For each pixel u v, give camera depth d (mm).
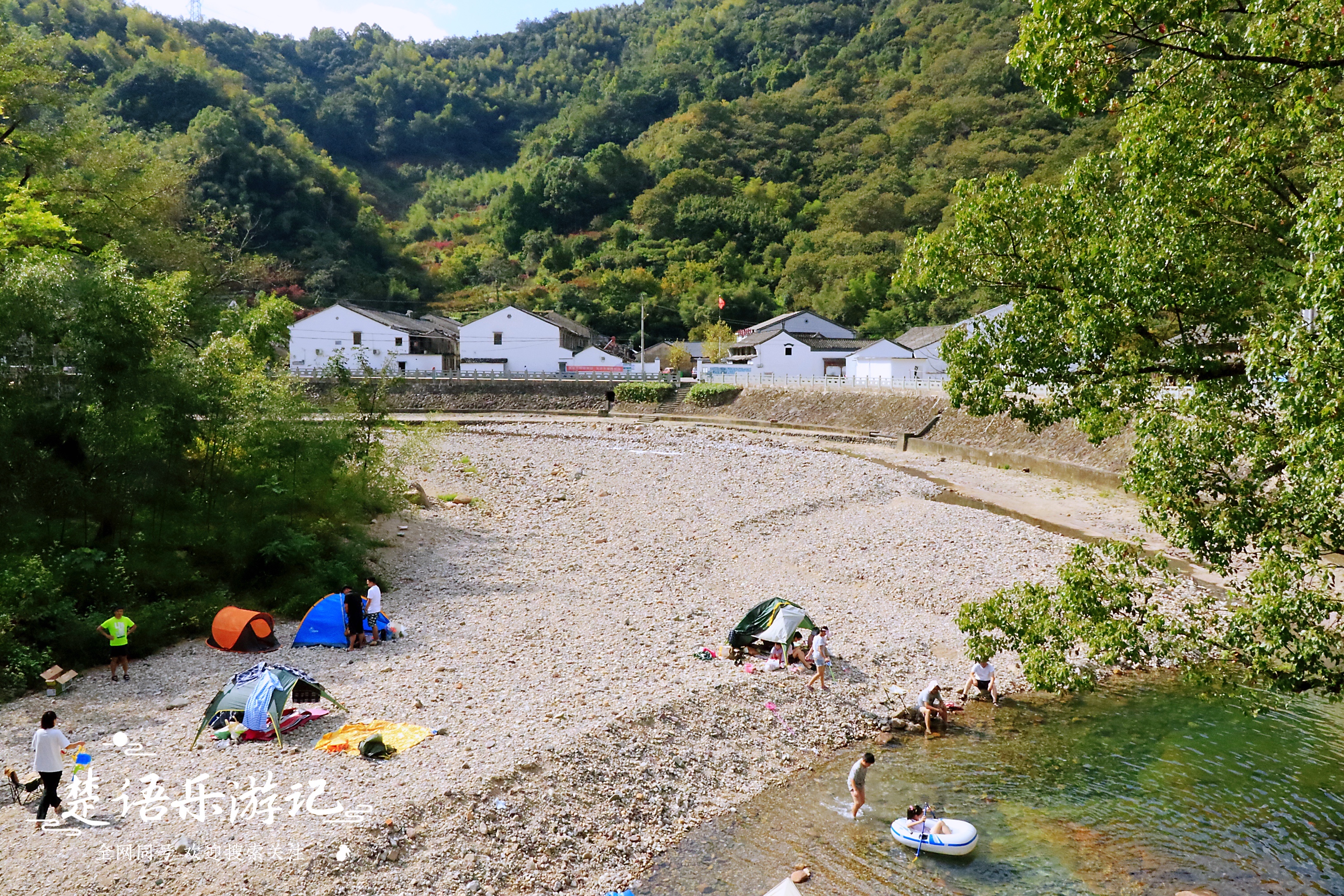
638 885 11383
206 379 24094
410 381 75000
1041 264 12398
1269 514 10148
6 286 20219
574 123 189375
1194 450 10375
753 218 134000
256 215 115312
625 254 130375
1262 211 10906
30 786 12250
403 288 120000
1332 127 10602
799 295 115125
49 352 20719
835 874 11711
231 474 25016
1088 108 11445
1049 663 11984
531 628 20984
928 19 193625
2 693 16203
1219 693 17594
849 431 59875
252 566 23406
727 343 94188
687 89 199500
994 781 14391
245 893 10289
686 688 16938
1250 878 11555
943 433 52312
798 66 199750
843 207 127125
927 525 30859
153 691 16844
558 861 11664
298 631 20406
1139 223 10992
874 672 18734
